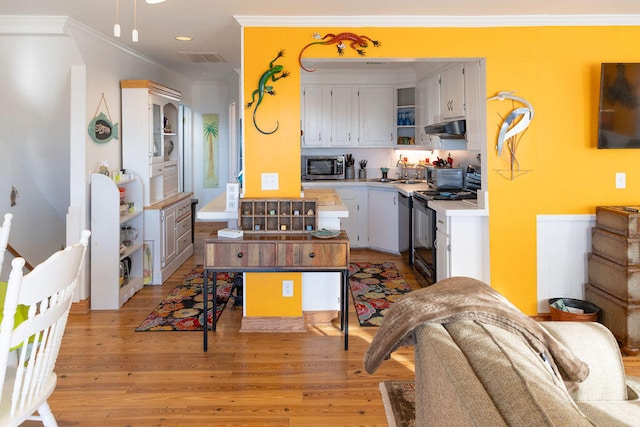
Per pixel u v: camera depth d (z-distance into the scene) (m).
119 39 4.61
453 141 5.65
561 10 3.64
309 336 3.75
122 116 5.03
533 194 3.93
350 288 5.04
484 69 3.86
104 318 4.14
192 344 3.58
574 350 1.89
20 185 4.66
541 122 3.89
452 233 4.02
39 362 1.76
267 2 3.41
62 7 3.57
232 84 7.64
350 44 3.77
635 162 3.93
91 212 4.34
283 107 3.80
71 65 4.19
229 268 3.36
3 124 4.54
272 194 3.83
